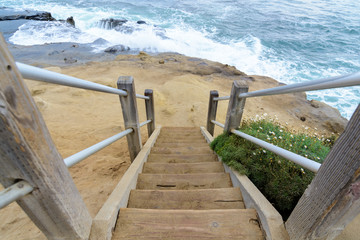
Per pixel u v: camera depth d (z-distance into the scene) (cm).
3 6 2966
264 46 1850
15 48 1401
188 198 169
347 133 75
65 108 566
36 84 703
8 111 58
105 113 588
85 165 272
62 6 3128
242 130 253
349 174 75
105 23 2156
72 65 1148
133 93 203
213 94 414
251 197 149
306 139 236
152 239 122
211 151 316
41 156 69
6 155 64
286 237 113
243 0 4038
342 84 80
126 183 169
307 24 2589
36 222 86
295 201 160
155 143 383
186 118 678
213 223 132
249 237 125
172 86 904
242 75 1171
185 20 2608
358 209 77
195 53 1625
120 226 128
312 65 1490
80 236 97
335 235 89
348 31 2317
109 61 1266
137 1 3797
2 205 62
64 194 83
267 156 190
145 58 1347
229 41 1952
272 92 137
